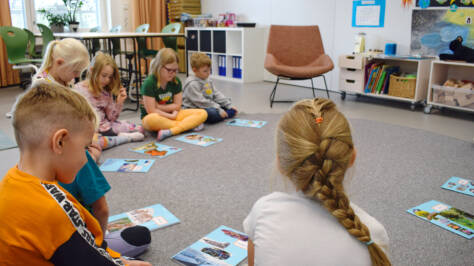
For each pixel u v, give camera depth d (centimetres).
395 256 154
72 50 192
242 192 209
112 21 701
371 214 185
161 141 298
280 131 79
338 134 75
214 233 166
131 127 305
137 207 191
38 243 73
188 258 148
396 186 216
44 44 471
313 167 74
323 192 73
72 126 76
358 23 481
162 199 200
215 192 209
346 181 81
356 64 440
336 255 71
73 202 86
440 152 273
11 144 274
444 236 167
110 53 449
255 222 79
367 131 327
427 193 208
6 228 73
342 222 71
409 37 433
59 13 616
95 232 93
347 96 489
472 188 213
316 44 463
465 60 370
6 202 73
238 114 389
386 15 451
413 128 337
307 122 76
